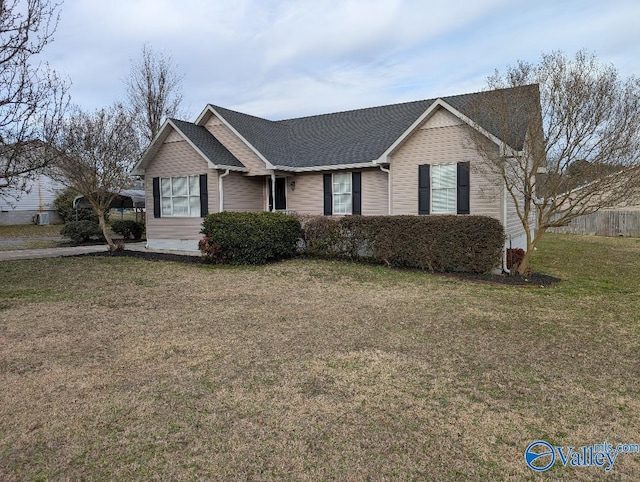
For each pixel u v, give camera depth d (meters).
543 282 9.65
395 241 11.35
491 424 3.57
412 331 6.09
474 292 8.65
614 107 8.90
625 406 3.90
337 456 3.12
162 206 15.70
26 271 11.34
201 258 13.45
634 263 12.84
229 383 4.36
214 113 15.55
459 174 11.68
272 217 12.66
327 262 12.39
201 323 6.53
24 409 3.83
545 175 10.05
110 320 6.71
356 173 14.26
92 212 25.92
